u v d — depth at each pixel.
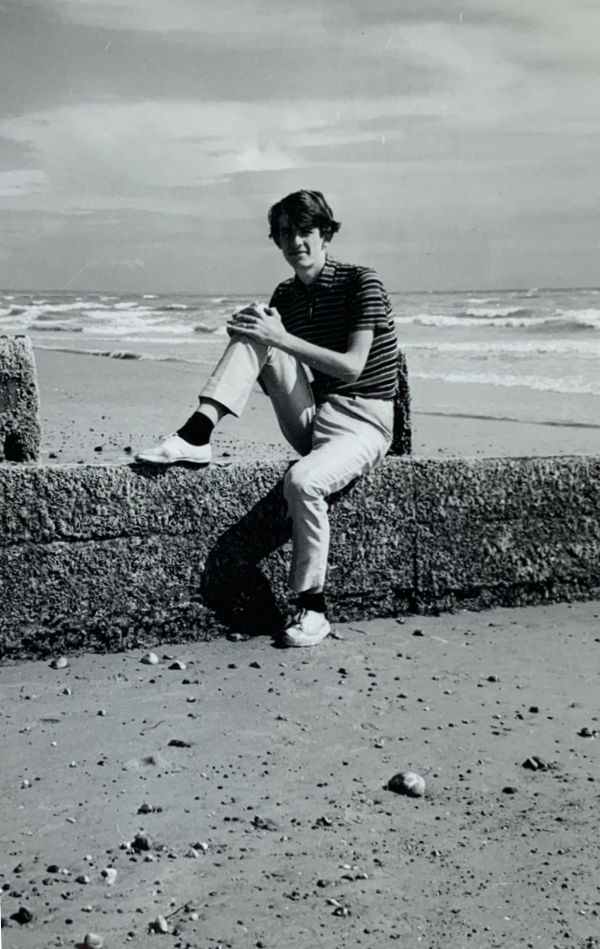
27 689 3.70
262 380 4.38
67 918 2.29
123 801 2.86
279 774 3.03
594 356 18.84
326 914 2.30
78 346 23.06
